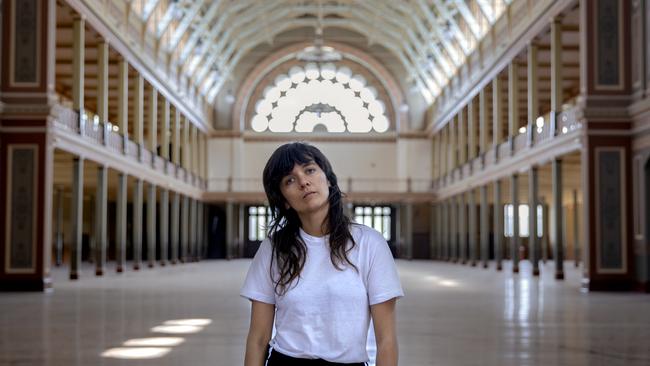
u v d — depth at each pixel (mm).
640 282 21297
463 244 44188
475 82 39438
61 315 14547
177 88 42156
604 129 22203
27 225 21750
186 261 47000
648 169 21328
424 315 14609
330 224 2936
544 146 27312
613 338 11250
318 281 2873
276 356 2920
